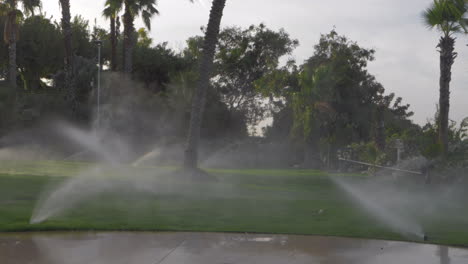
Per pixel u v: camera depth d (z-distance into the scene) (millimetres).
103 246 6129
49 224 7301
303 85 32781
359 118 36125
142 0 33188
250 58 48500
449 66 17391
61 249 5930
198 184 14617
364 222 8406
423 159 15352
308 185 16391
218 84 48719
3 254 5625
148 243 6352
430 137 17750
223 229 7422
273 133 45594
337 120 34219
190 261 5484
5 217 7781
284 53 50531
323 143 32531
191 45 49844
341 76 35344
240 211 9328
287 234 7156
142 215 8500
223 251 5988
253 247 6242
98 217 8141
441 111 17281
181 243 6383
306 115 32375
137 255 5711
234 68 48406
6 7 35750
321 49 38000
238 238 6785
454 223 8773
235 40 49250
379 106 24953
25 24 43531
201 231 7258
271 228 7594
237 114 46031
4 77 47469
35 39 43812
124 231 7125
